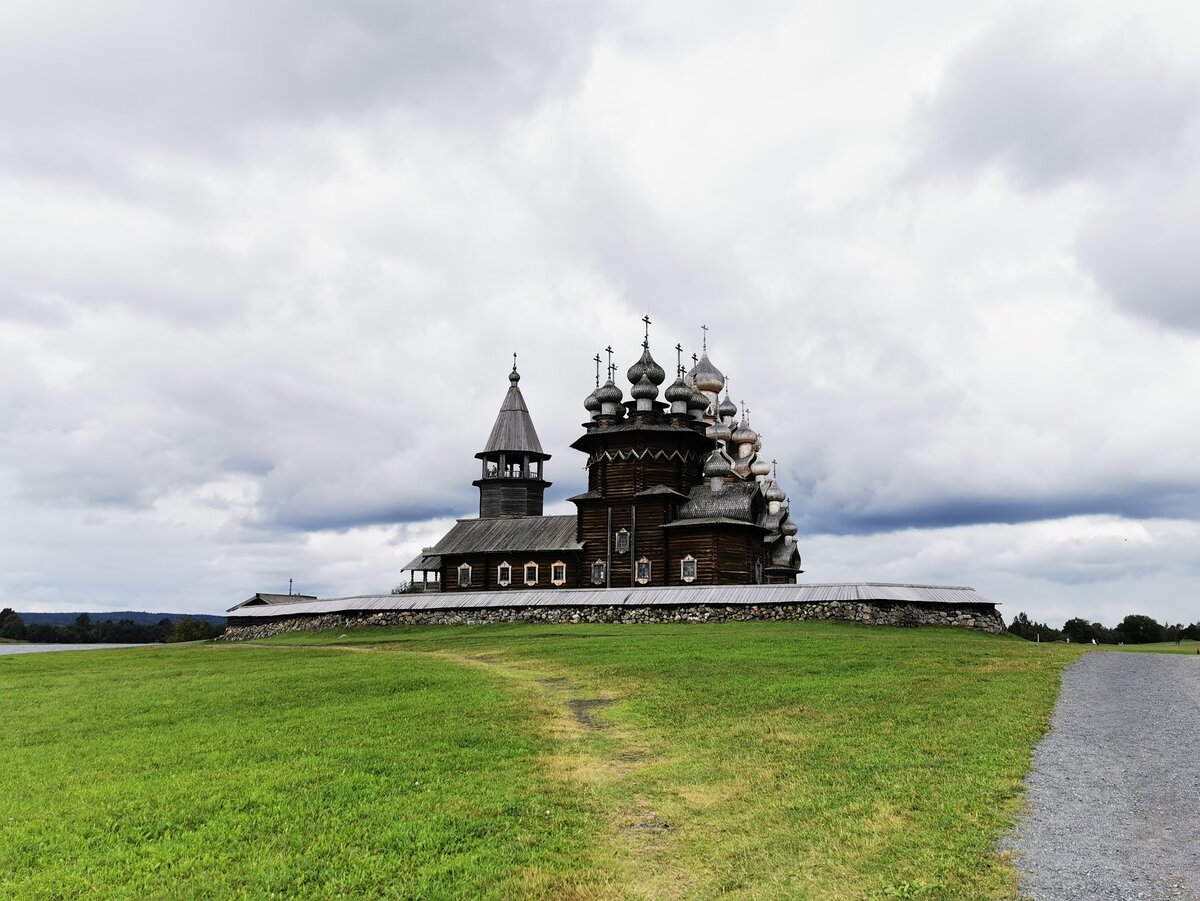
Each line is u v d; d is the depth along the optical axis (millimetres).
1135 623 89125
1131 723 21219
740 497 69312
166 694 32094
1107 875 12414
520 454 87188
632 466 71562
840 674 30156
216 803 17781
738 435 88875
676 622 56500
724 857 14484
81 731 25906
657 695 27531
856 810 15680
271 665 40688
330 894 13664
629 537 70438
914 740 20078
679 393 74000
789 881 13328
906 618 51594
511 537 75750
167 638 116750
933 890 12367
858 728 21641
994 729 20703
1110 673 29641
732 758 19703
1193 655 35938
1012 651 37125
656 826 16062
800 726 22250
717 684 28875
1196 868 12477
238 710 27953
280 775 19500
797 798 16641
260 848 15453
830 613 53000
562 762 20156
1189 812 14633
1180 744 18953
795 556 83750
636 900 13203
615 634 49125
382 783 18750
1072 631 101750
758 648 38281
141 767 20938
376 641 55812
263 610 70250
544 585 73000
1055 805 15266
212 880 14266
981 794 15945
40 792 19156
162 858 15180
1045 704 23625
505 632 55281
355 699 29000
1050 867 12781
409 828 16047
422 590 83938
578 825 16172
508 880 13922
